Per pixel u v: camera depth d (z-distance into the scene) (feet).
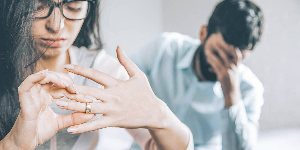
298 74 7.47
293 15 7.29
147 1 6.18
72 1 2.90
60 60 3.05
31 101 1.87
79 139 3.10
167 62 5.39
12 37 2.85
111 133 5.54
